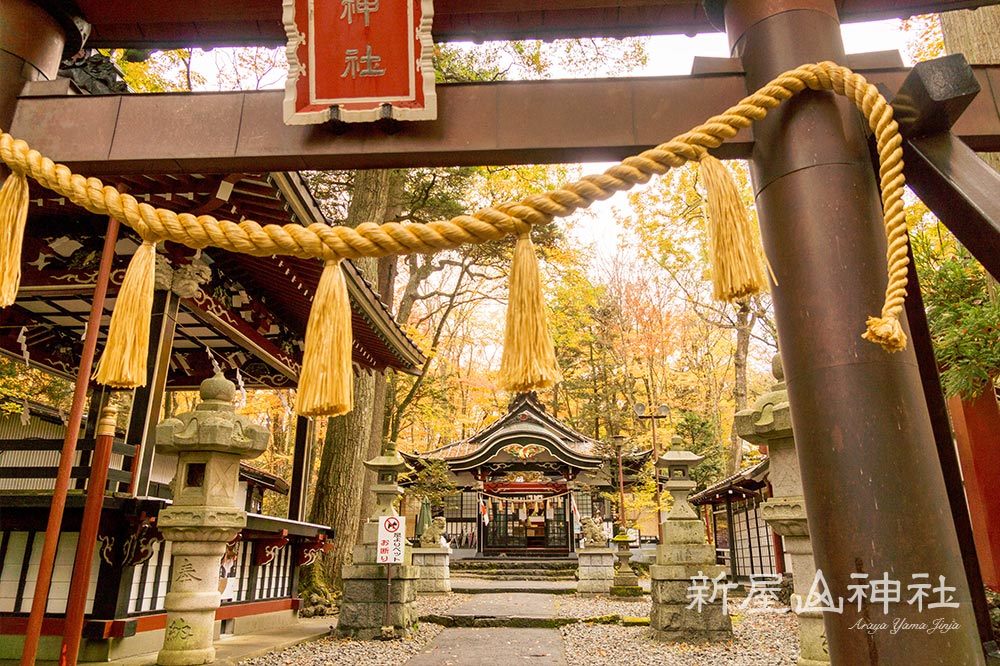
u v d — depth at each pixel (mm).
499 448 20016
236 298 7410
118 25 2787
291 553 8477
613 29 2871
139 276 1773
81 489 4816
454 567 18672
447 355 24250
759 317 13320
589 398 25328
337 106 2266
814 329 1992
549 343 1690
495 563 18797
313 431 8984
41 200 5238
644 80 2363
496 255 14219
